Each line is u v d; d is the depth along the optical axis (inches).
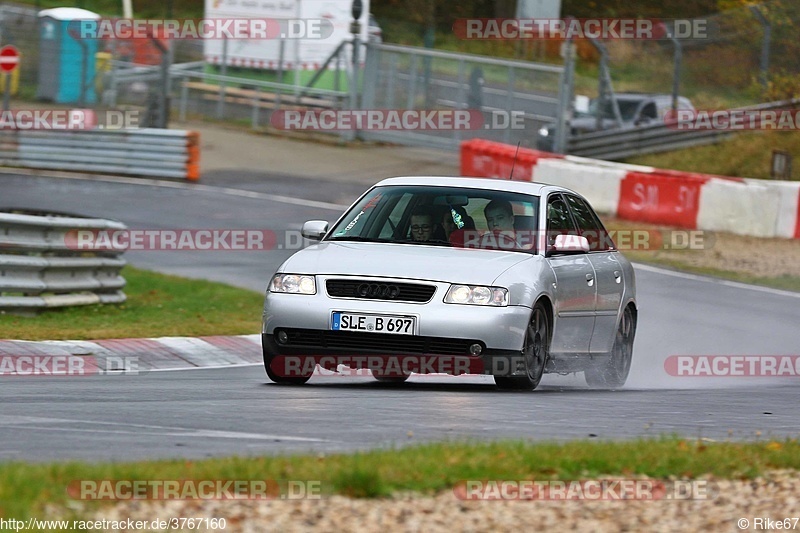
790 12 4281.5
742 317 2230.6
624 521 684.1
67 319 1812.3
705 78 4301.2
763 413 1235.9
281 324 1248.8
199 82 5014.8
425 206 1366.9
